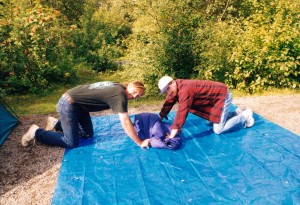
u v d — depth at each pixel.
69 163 4.01
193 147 4.39
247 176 3.68
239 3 9.64
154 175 3.72
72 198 3.32
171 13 7.94
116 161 4.04
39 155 4.45
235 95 7.34
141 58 7.54
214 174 3.73
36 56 7.62
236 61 7.16
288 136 4.72
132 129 4.01
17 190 3.66
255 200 3.25
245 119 4.93
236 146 4.39
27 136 4.52
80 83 8.91
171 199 3.29
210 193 3.38
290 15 7.48
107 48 11.39
